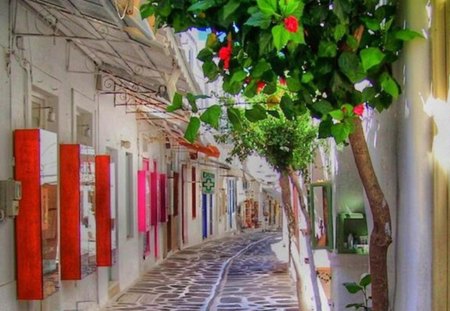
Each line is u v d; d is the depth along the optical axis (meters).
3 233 6.86
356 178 5.42
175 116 13.91
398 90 2.84
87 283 11.01
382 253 3.00
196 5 2.71
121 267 14.26
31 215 7.12
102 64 11.54
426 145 2.83
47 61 8.60
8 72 7.11
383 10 2.90
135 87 12.93
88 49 10.33
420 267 2.83
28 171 7.12
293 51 2.70
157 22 3.11
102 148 12.19
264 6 2.50
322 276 9.25
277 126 7.25
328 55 2.75
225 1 2.70
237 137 7.61
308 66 2.91
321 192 6.65
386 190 3.48
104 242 10.44
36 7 7.90
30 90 7.83
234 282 15.98
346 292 5.28
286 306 12.27
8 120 7.07
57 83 9.08
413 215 2.87
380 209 2.96
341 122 2.79
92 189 9.72
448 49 2.80
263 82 2.92
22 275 7.15
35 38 8.08
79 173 8.91
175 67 9.12
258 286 15.15
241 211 45.56
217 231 36.50
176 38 8.18
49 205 7.50
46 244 7.36
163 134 20.70
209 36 3.00
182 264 20.38
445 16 2.82
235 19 2.73
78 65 10.30
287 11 2.50
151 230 18.95
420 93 2.84
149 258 18.67
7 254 6.96
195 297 13.64
